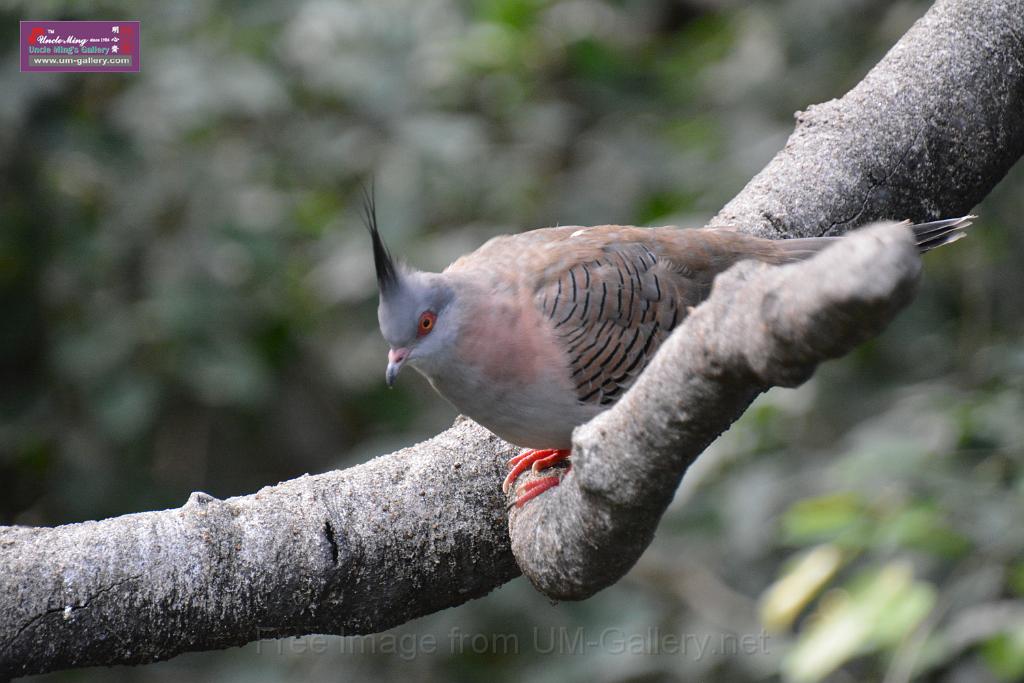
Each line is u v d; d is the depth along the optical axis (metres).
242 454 13.10
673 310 6.62
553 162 14.44
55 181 11.75
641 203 12.76
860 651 8.31
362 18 12.44
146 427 11.91
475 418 6.81
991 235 11.13
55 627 5.71
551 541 5.69
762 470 9.98
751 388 4.63
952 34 7.89
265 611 6.08
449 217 13.12
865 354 11.15
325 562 6.15
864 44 13.09
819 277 4.00
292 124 12.61
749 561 10.61
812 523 8.28
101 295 11.80
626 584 10.70
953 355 11.12
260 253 11.91
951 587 8.34
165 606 5.86
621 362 6.54
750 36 14.19
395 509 6.40
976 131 7.79
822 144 7.81
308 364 13.13
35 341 12.03
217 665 11.46
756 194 7.77
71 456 11.96
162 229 11.87
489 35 13.56
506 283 6.69
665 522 10.58
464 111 14.05
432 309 6.62
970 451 8.80
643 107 14.83
